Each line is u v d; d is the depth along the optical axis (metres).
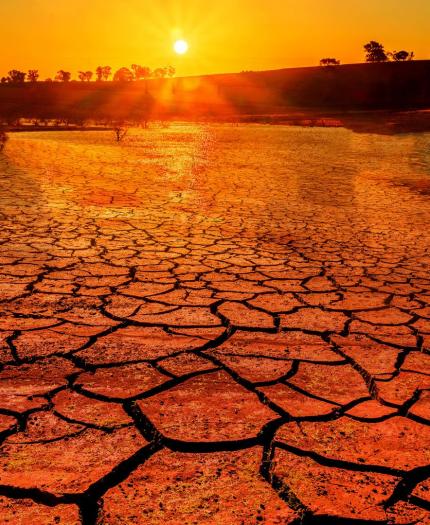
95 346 2.90
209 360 2.80
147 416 2.21
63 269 4.35
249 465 1.92
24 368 2.60
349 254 5.31
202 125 36.44
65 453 1.94
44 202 7.48
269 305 3.72
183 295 3.84
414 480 1.89
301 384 2.58
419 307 3.83
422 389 2.59
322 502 1.75
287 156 16.81
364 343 3.14
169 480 1.82
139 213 7.03
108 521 1.61
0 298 3.59
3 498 1.70
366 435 2.16
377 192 9.92
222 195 8.96
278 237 5.97
